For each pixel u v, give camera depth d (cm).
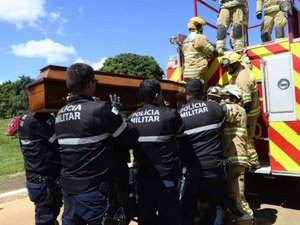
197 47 536
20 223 554
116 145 338
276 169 476
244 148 438
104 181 304
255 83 495
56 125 320
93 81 321
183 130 378
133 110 432
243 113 440
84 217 300
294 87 462
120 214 313
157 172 358
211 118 401
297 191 554
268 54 502
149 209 370
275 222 468
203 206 431
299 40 462
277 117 475
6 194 727
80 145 301
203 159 398
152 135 359
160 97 382
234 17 659
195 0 661
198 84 420
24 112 426
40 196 400
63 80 370
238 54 500
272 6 698
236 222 454
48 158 401
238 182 438
